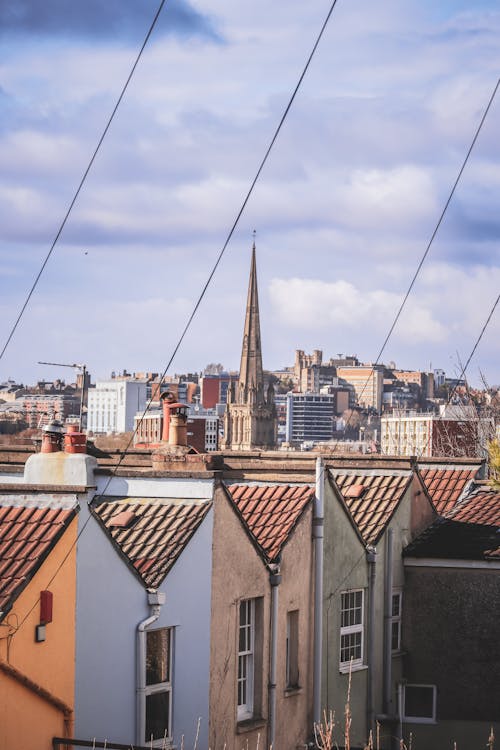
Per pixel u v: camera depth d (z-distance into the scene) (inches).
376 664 1419.8
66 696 1003.3
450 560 1477.6
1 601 940.0
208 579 1151.6
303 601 1290.6
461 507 1605.6
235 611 1183.6
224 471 1368.1
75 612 1018.1
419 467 1692.9
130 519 1173.7
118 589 1060.5
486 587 1473.9
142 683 1075.3
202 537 1148.5
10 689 943.7
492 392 4554.6
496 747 1462.8
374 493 1504.7
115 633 1056.8
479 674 1472.7
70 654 1011.3
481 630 1472.7
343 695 1359.5
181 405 1465.3
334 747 1296.8
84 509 1032.8
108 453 1514.5
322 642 1321.4
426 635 1487.5
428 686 1486.2
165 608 1102.4
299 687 1277.1
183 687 1122.0
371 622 1412.4
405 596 1496.1
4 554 991.0
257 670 1218.6
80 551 1025.5
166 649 1112.8
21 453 1594.5
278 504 1315.2
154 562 1111.6
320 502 1317.7
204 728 1139.9
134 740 1071.6
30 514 1032.8
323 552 1323.8
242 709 1210.0
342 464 1549.0
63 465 1259.2
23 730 956.6
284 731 1250.0
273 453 1640.0
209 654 1148.5
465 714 1473.9
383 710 1432.1
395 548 1477.6
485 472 1951.3
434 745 1477.6
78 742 986.7
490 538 1508.4
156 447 1569.9
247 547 1202.6
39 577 974.4
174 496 1203.2
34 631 965.8
